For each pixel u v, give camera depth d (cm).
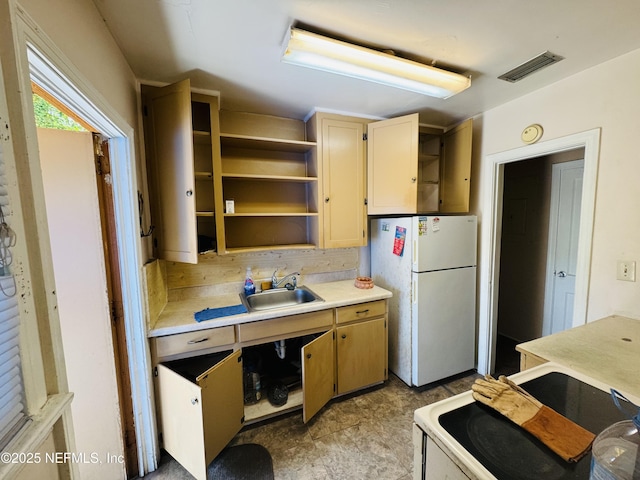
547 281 271
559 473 61
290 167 240
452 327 230
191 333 161
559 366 108
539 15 116
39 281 67
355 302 207
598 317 163
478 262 242
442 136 257
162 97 159
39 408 65
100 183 136
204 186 212
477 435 72
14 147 62
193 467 142
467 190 231
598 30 126
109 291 141
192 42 131
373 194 231
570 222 251
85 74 98
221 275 221
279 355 212
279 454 161
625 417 79
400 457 158
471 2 108
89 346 139
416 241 213
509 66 157
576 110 167
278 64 151
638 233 146
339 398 212
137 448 150
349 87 180
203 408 142
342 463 154
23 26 63
